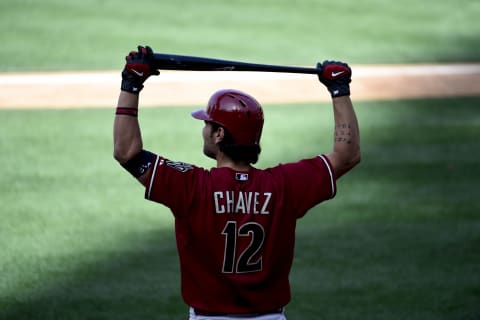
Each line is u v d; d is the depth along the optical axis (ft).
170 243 89.20
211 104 44.70
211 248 43.09
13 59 169.37
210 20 200.75
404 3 226.38
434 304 75.00
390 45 193.06
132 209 99.19
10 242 87.35
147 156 43.32
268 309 43.91
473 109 151.12
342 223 96.27
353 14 213.66
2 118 135.95
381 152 124.98
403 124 140.67
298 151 124.06
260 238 43.37
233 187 43.50
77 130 130.82
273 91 158.71
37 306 72.59
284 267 44.65
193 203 42.96
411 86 164.86
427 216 98.73
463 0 232.53
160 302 74.33
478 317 72.28
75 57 172.45
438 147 127.95
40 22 191.52
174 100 150.20
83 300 74.18
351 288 78.48
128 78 43.50
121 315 71.36
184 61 44.32
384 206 102.12
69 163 115.34
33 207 98.17
